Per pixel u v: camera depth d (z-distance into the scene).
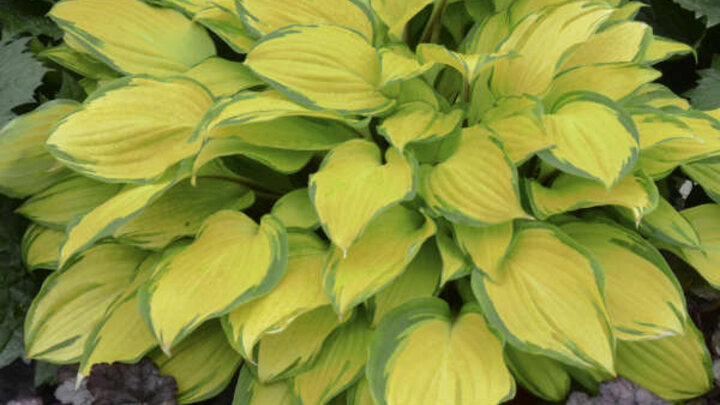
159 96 1.11
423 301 1.04
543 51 1.09
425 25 1.27
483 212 1.00
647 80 1.09
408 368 0.99
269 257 1.02
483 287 1.00
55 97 1.28
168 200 1.14
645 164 1.08
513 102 1.07
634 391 1.06
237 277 1.02
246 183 1.16
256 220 1.21
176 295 1.01
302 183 1.19
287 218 1.09
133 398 1.08
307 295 1.01
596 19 1.09
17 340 1.17
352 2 1.19
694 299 1.19
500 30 1.17
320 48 1.09
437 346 1.01
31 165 1.18
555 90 1.11
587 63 1.15
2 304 1.18
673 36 1.41
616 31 1.17
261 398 1.07
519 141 1.03
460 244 1.02
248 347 0.98
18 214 1.22
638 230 1.11
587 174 0.98
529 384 1.06
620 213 1.10
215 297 1.00
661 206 1.09
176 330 0.99
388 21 1.20
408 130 1.06
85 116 1.09
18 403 1.13
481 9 1.25
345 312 1.02
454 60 1.05
